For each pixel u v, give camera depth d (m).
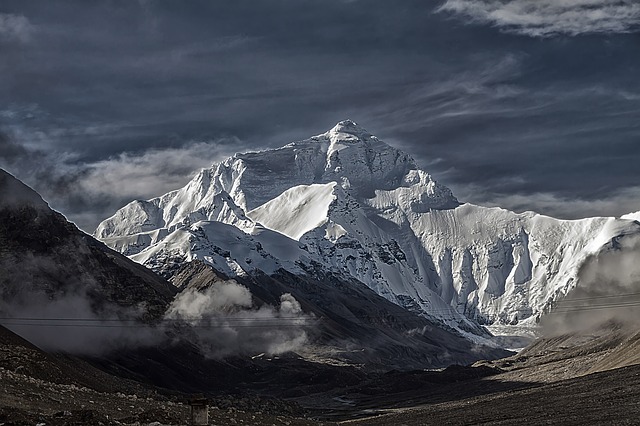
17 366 185.38
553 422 166.88
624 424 152.88
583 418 168.00
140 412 137.75
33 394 133.88
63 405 131.38
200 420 104.62
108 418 117.50
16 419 107.00
